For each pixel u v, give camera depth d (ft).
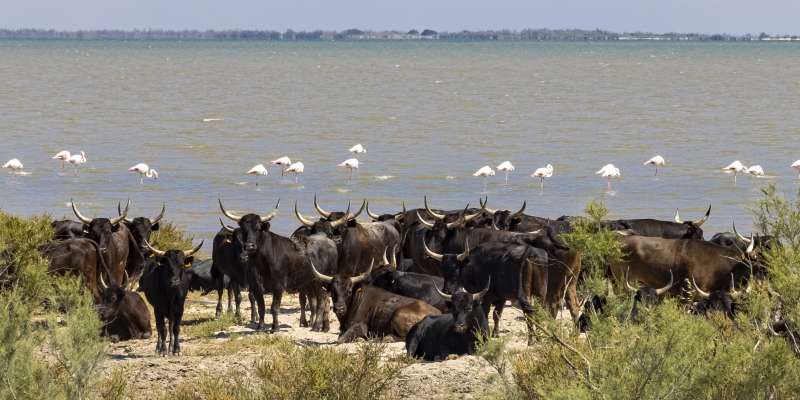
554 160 440.86
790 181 373.81
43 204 316.81
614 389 80.12
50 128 576.20
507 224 190.29
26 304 104.27
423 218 198.90
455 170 406.82
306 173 396.37
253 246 150.92
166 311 132.67
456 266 142.00
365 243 176.65
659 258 153.07
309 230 177.88
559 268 137.28
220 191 348.79
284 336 145.59
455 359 121.60
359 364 105.91
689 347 81.46
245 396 103.60
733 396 82.53
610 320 86.99
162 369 118.83
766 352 82.48
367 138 533.96
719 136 545.03
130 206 315.17
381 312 138.10
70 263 148.56
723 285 151.12
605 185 365.61
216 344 141.69
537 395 92.02
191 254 137.39
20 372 93.50
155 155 453.99
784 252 93.40
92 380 98.48
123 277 167.94
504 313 164.45
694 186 361.92
